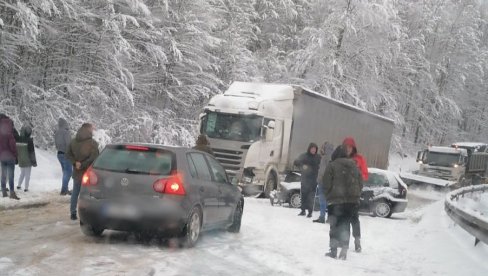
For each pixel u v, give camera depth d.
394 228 12.95
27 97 20.92
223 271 6.88
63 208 11.45
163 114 25.86
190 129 26.50
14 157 11.77
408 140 52.53
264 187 18.45
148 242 8.45
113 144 8.48
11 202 11.37
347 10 35.12
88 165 9.91
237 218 10.28
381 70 39.62
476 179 34.97
